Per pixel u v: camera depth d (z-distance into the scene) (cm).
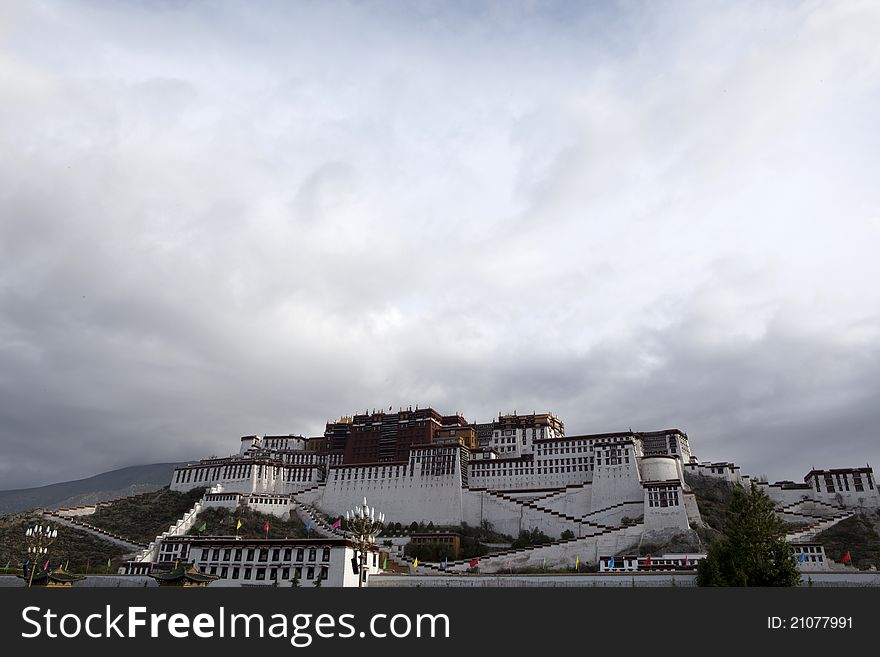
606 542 14388
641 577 9725
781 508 16675
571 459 19462
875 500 16300
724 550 9056
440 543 15875
